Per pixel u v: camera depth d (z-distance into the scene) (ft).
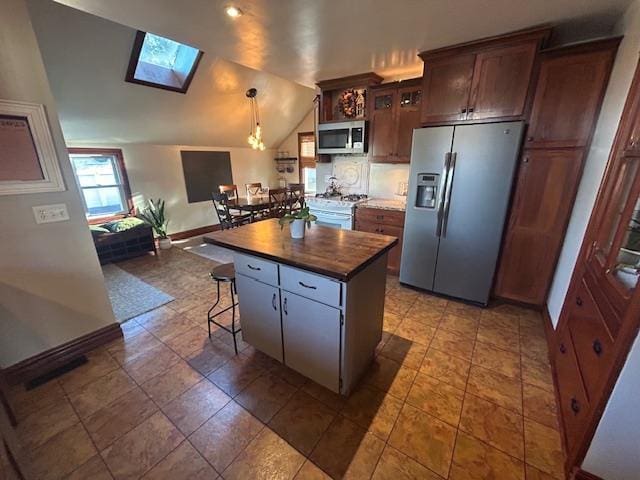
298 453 4.55
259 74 14.69
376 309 6.06
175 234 17.88
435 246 9.25
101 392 5.75
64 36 8.64
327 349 5.17
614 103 6.02
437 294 9.80
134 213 15.75
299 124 21.98
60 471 4.31
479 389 5.78
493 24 6.77
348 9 6.07
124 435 4.85
